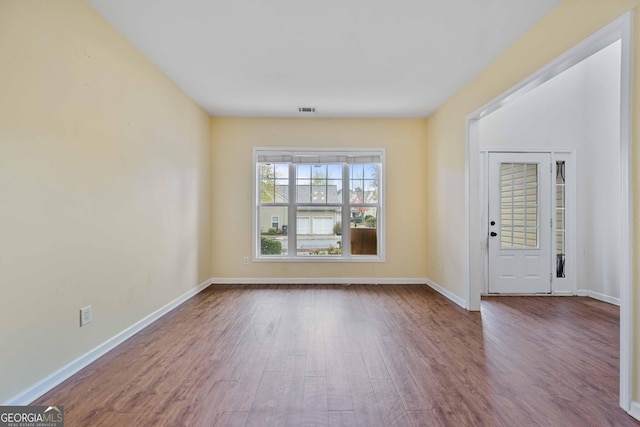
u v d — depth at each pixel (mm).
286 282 4852
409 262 4879
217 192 4805
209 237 4750
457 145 3842
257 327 3008
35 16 1812
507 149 4289
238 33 2607
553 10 2305
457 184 3857
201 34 2617
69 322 2088
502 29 2551
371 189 4957
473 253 3566
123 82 2650
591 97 4234
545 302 3918
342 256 4938
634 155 1696
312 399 1845
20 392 1746
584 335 2834
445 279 4203
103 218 2412
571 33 2143
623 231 1747
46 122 1894
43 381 1886
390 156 4867
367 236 4957
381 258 4875
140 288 2932
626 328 1728
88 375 2105
